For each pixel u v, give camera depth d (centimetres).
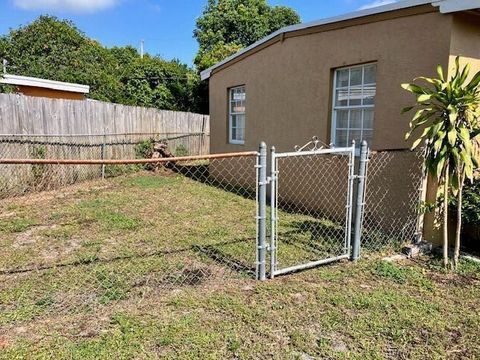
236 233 508
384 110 505
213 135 989
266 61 742
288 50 678
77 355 241
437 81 376
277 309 305
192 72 1977
